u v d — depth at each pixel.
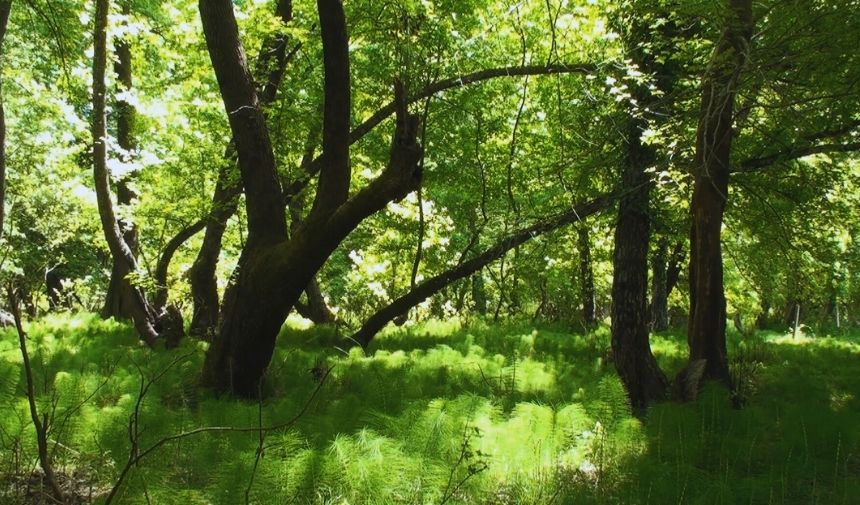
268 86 12.39
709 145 7.82
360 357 9.97
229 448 4.61
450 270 12.51
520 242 11.85
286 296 7.02
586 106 10.01
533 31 12.45
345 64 6.86
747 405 7.39
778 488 4.68
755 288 13.51
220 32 7.33
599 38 10.45
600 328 16.28
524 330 14.96
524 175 14.40
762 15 7.46
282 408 5.86
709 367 7.75
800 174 11.02
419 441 4.74
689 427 5.61
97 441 4.66
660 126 8.31
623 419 5.48
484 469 4.30
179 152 14.03
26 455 4.70
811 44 7.18
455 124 14.55
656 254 17.53
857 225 12.40
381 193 6.79
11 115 17.03
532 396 7.33
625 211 8.62
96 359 8.94
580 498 4.22
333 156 6.98
